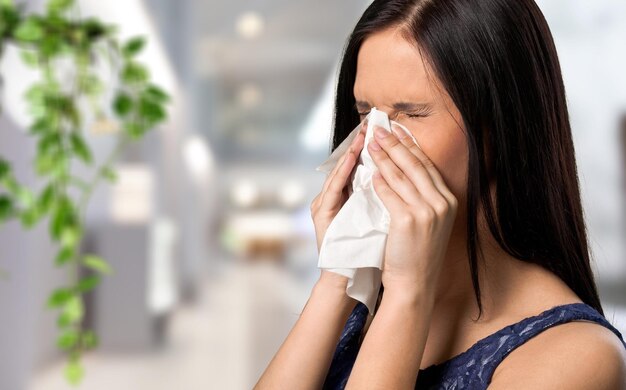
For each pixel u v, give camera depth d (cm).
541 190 69
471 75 66
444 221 66
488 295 71
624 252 323
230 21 343
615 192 327
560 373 61
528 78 68
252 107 346
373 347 66
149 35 324
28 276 254
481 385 66
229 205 340
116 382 310
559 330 65
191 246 333
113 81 282
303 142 343
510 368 64
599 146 333
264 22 346
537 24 70
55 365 283
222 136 341
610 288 320
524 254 70
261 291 337
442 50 66
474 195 66
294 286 338
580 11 339
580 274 71
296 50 347
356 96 73
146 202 317
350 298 80
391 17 69
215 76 342
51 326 278
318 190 344
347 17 348
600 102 335
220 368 329
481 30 66
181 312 330
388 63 68
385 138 67
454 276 73
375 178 68
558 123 71
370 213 69
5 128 223
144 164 318
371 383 64
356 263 68
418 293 66
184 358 325
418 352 66
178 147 331
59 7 175
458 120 67
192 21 339
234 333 334
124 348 314
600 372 61
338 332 79
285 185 343
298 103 345
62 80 238
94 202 300
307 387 78
